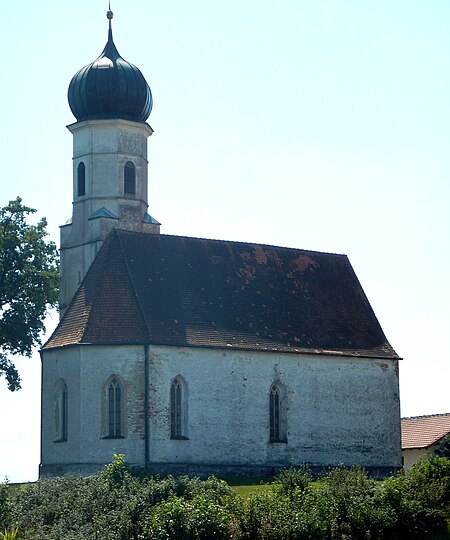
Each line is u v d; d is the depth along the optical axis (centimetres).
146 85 9906
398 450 9794
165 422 8531
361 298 10269
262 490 7281
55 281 10044
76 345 8531
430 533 6706
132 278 8844
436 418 11319
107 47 10000
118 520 6531
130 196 9788
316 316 9769
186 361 8712
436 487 6938
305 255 10238
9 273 10019
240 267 9631
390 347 9981
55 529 6550
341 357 9581
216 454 8756
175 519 6378
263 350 9088
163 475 7944
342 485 6956
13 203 10119
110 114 9794
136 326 8581
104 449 8450
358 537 6581
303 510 6638
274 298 9625
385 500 6806
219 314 9119
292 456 9175
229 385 8906
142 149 9906
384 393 9800
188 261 9325
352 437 9550
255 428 8994
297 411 9275
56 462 8681
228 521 6500
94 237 9594
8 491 7175
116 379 8519
